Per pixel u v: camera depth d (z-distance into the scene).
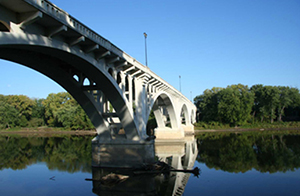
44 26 13.75
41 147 43.75
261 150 35.84
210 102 89.38
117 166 25.09
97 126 25.25
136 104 26.19
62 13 13.56
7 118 93.31
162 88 39.62
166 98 45.69
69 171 24.73
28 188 19.28
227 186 19.20
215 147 40.75
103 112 24.64
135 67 24.67
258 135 58.94
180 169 25.00
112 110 66.31
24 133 83.81
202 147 41.22
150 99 31.00
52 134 78.00
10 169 26.08
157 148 41.56
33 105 103.19
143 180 20.98
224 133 68.88
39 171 24.94
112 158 25.38
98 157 25.83
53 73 19.80
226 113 80.12
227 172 23.84
